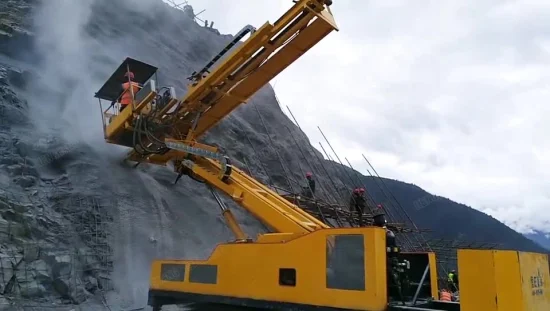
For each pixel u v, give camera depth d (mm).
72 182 13312
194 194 16172
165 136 12242
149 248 13062
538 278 6086
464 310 5504
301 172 22734
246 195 9648
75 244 11844
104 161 14562
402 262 7176
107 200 13266
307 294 6762
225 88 10961
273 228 8969
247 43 9844
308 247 6934
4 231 10461
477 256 5512
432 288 7586
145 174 15375
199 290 8305
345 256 6473
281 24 9484
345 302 6328
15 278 10055
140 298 11742
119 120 12648
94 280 11484
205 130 12727
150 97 11836
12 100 14367
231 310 7863
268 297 7230
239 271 7770
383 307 6070
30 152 13438
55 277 10805
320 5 9172
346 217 14336
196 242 14273
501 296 5301
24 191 12148
